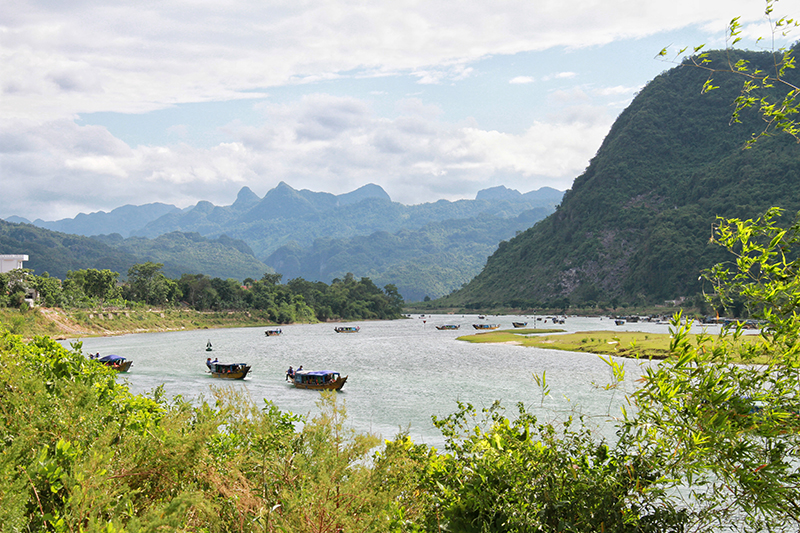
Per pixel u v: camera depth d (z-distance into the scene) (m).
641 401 4.69
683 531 4.72
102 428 5.88
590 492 4.96
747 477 4.23
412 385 44.94
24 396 5.72
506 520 5.06
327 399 5.96
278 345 93.75
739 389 4.21
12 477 4.09
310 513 4.36
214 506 4.73
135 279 169.25
